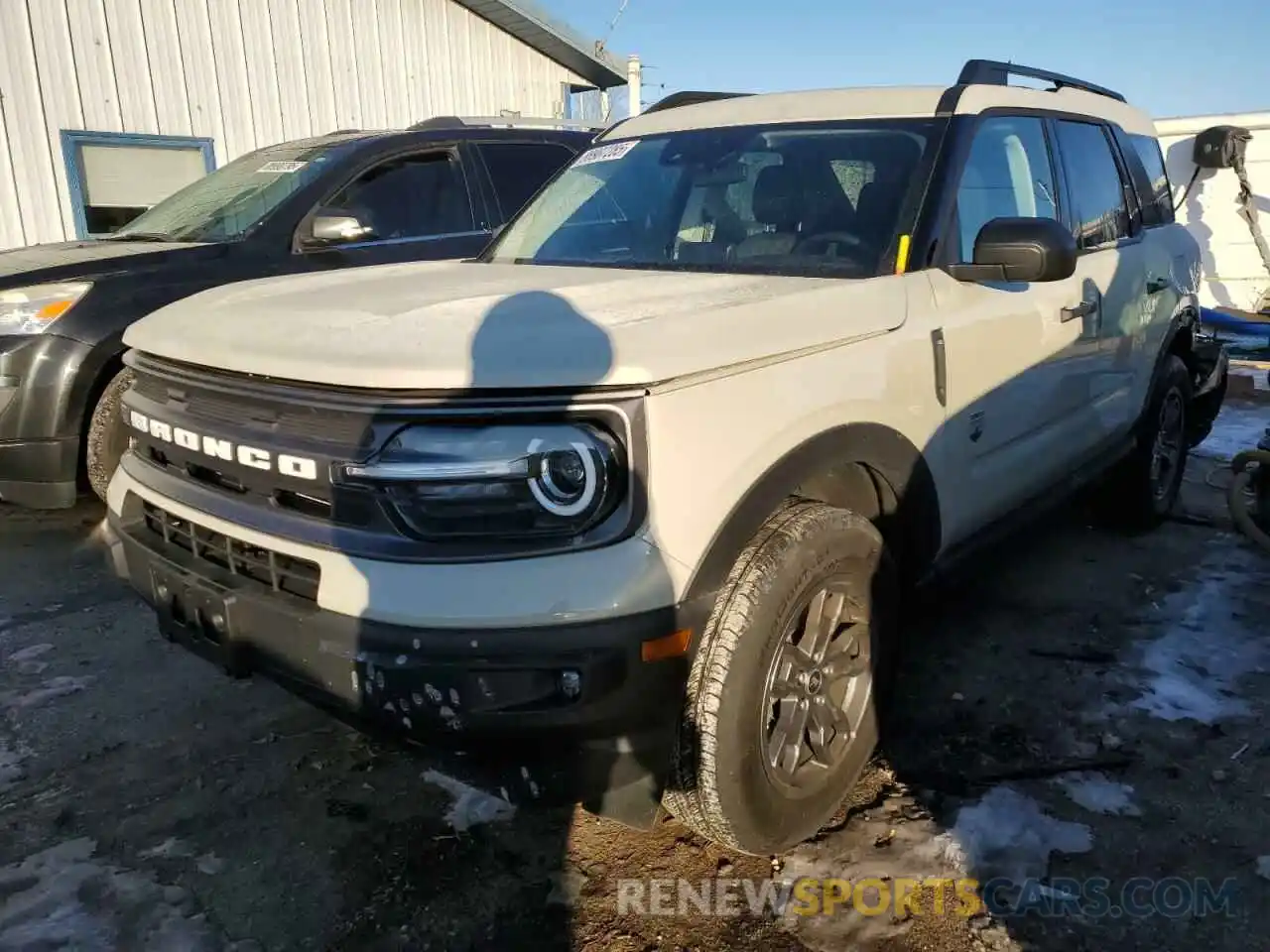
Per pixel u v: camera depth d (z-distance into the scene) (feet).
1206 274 30.12
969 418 9.91
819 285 8.77
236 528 7.36
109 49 33.14
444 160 19.21
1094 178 13.43
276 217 16.83
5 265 15.37
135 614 13.26
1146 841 8.43
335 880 8.10
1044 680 11.23
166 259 15.61
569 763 6.63
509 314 7.43
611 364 6.42
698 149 11.53
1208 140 27.78
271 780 9.48
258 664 7.31
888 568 8.80
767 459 7.36
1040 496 12.01
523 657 6.24
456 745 6.51
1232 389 26.22
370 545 6.59
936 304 9.34
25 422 14.39
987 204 10.60
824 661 8.25
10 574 14.62
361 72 40.55
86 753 9.94
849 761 8.58
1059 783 9.26
